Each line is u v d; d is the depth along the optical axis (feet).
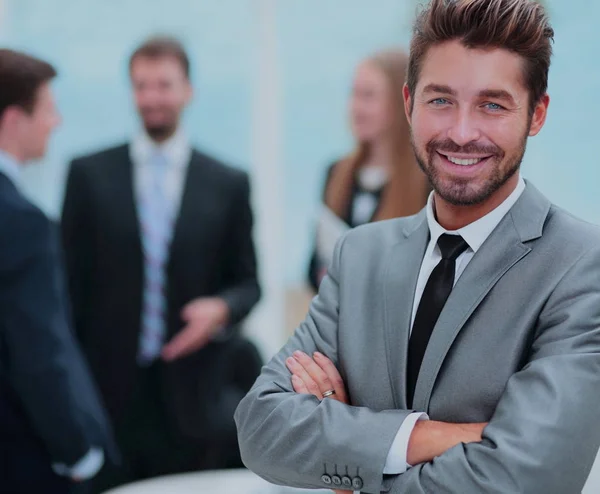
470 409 3.92
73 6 14.01
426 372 4.00
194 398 9.98
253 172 14.06
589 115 11.80
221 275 10.37
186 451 9.98
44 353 6.91
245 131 14.07
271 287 14.05
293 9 13.83
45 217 7.09
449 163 3.96
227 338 10.34
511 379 3.83
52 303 7.04
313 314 4.66
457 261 4.18
